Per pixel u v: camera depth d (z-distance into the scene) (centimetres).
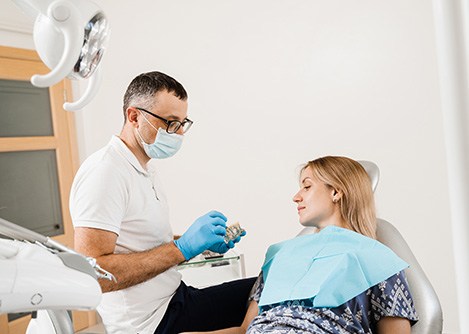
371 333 125
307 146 285
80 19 63
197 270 191
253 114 299
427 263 256
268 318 129
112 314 145
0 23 286
